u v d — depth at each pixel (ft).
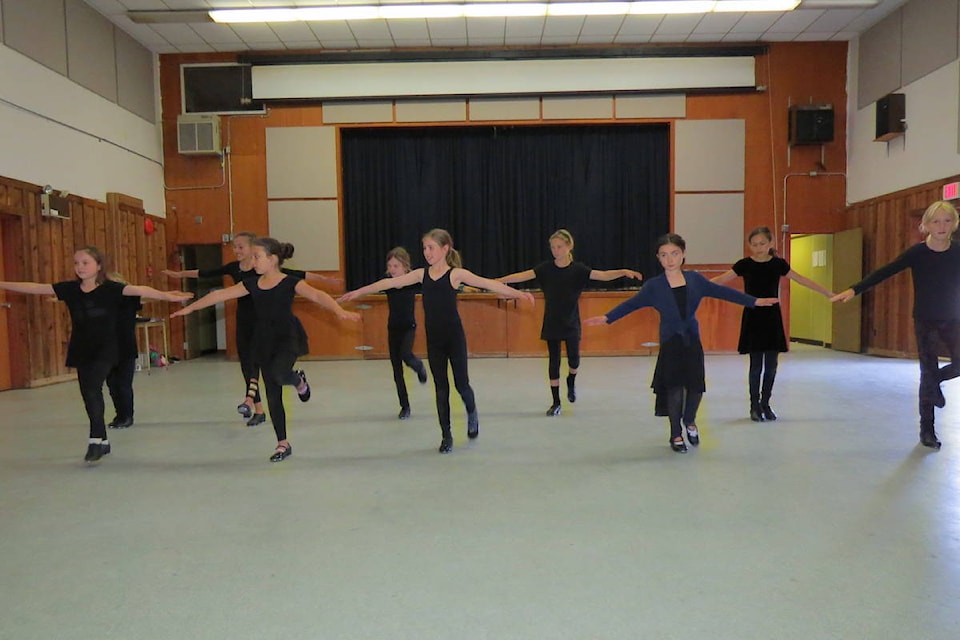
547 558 6.82
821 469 10.00
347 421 14.30
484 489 9.20
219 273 15.10
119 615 5.74
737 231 29.48
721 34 28.09
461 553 6.97
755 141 29.30
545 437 12.47
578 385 19.61
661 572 6.46
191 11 24.81
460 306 28.27
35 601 6.02
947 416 13.88
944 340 10.95
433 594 6.05
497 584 6.23
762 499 8.61
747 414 14.46
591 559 6.78
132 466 10.68
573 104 29.30
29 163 20.89
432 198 31.07
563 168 31.09
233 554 7.02
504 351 28.30
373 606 5.83
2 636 5.40
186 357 29.89
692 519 7.90
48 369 21.97
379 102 29.35
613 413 14.92
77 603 5.97
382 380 21.44
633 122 29.50
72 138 23.15
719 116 29.22
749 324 13.38
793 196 29.48
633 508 8.32
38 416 15.62
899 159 25.85
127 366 13.75
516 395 17.74
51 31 22.03
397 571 6.55
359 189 30.91
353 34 27.58
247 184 29.71
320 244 29.73
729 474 9.79
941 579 6.24
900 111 25.44
